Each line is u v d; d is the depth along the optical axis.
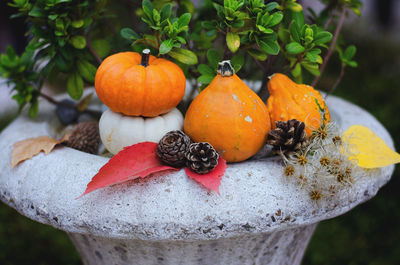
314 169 0.59
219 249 0.64
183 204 0.57
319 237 1.11
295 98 0.64
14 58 0.75
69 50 0.71
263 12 0.63
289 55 0.69
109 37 0.84
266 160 0.62
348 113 0.75
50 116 0.78
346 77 1.55
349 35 1.72
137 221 0.57
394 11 2.56
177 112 0.67
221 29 0.65
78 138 0.71
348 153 0.61
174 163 0.59
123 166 0.58
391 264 1.04
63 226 0.59
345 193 0.61
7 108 1.43
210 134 0.60
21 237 1.08
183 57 0.64
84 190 0.59
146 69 0.62
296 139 0.60
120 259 0.67
